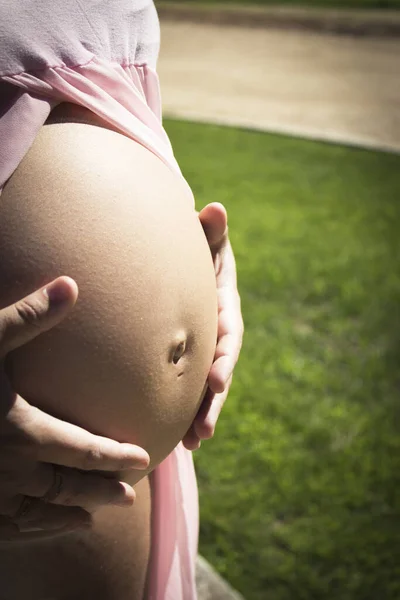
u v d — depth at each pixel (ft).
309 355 13.47
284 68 36.06
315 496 10.26
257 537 9.58
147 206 4.06
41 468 3.67
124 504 4.01
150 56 4.56
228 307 5.08
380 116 28.86
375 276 16.35
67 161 3.90
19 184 3.80
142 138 4.26
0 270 3.69
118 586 4.79
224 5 49.90
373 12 46.34
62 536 4.47
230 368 4.66
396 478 10.60
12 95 3.83
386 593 8.95
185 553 5.08
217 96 31.30
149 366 4.02
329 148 25.35
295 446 11.14
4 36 3.71
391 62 37.40
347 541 9.59
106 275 3.83
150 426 4.17
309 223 19.20
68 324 3.73
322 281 16.05
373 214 19.89
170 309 4.10
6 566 4.44
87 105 4.01
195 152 24.54
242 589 8.87
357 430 11.50
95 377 3.84
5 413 3.45
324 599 8.82
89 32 4.04
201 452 10.94
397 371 13.00
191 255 4.28
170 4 50.70
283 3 50.37
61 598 4.60
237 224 18.97
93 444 3.69
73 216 3.80
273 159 24.11
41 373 3.74
